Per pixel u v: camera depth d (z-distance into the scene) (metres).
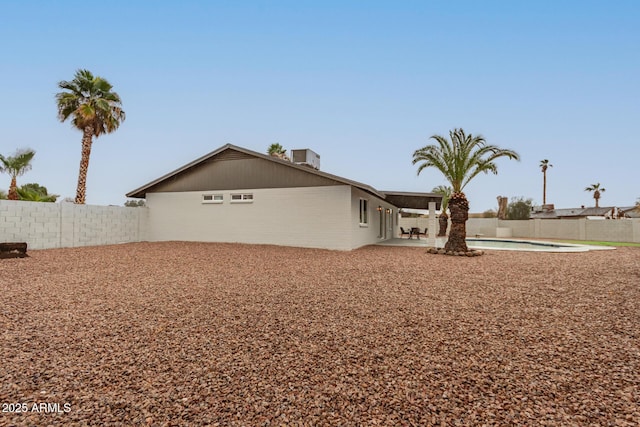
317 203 14.36
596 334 3.93
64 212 13.38
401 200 18.23
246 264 9.48
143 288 6.28
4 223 11.57
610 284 6.99
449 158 14.37
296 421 2.18
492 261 11.05
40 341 3.58
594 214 39.28
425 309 4.98
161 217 16.92
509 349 3.45
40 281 6.84
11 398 2.44
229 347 3.46
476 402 2.43
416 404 2.40
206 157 15.91
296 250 13.22
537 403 2.42
